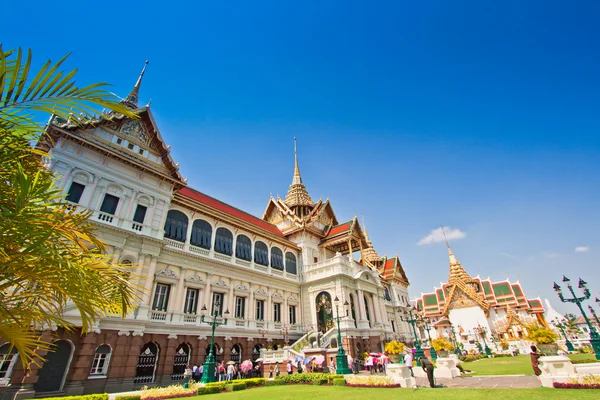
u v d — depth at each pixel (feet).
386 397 41.47
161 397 52.16
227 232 113.39
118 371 67.05
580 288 70.69
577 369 47.37
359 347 117.39
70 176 72.74
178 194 102.68
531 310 244.01
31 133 18.20
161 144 94.02
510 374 67.92
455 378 67.72
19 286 18.01
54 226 18.38
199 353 86.38
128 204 81.35
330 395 46.19
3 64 15.40
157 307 83.46
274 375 87.30
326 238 155.22
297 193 182.19
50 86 16.62
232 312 101.55
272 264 126.82
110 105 18.26
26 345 20.27
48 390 58.39
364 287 135.54
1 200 16.49
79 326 63.98
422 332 216.95
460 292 244.63
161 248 87.04
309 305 129.08
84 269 19.94
